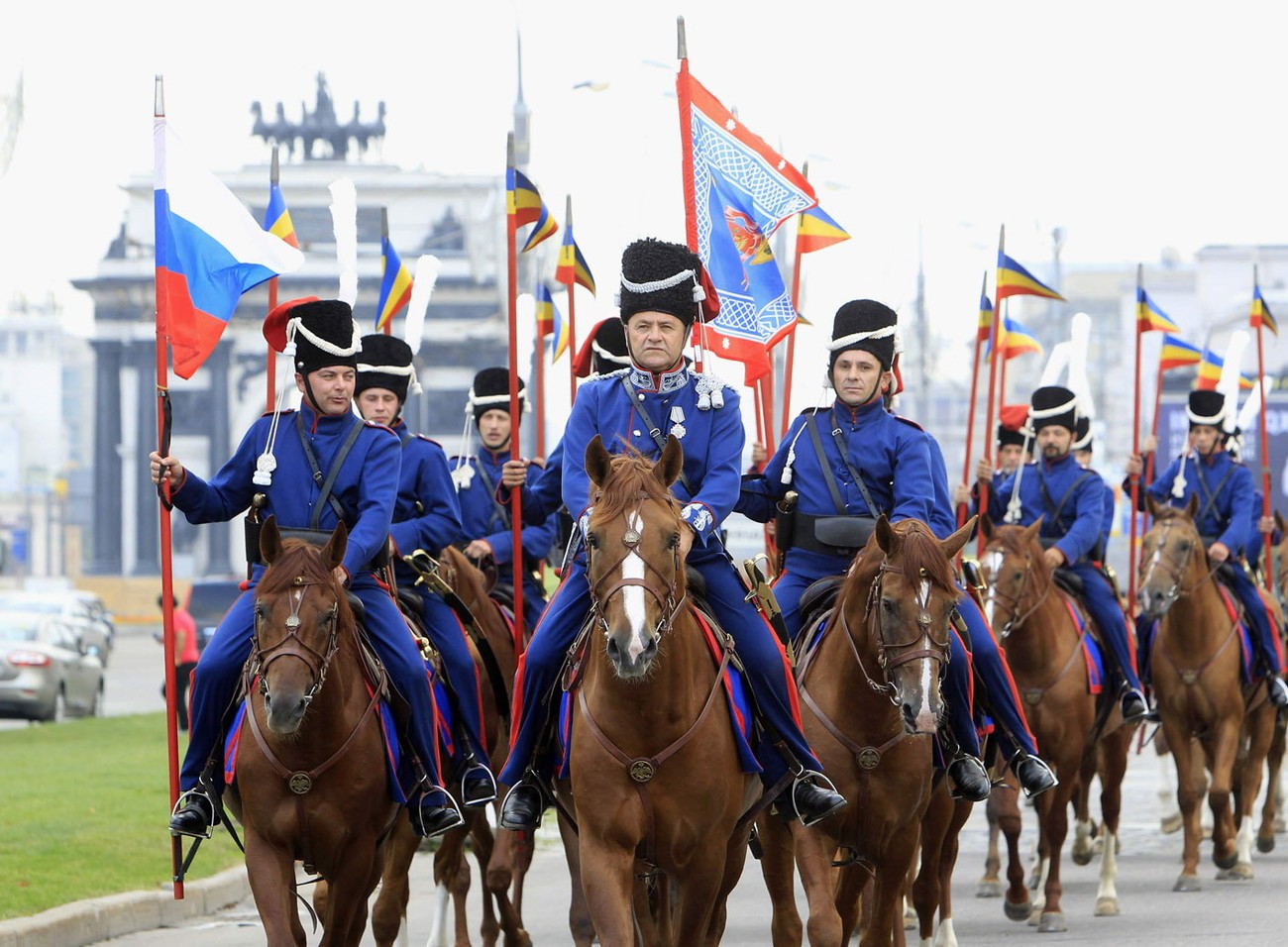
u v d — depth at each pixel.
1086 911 16.91
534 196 16.02
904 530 10.91
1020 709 13.01
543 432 20.30
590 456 9.75
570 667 10.46
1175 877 19.36
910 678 10.52
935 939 14.28
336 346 11.62
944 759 12.10
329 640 10.51
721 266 14.31
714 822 10.17
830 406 12.37
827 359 12.33
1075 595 17.55
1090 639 17.06
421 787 11.55
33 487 157.00
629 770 9.91
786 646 11.22
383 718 11.33
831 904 10.91
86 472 157.25
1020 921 16.30
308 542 11.17
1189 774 18.66
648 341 10.76
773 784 10.76
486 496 16.48
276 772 10.80
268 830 10.89
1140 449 22.30
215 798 11.22
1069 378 18.28
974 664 12.88
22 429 163.25
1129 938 15.08
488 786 12.83
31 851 17.98
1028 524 18.14
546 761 10.74
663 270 10.77
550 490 12.84
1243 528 20.16
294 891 11.18
